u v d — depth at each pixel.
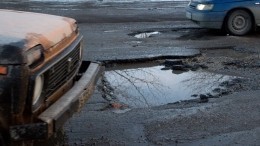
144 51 9.26
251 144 4.88
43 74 3.61
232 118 5.61
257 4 10.95
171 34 11.44
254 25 11.14
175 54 8.94
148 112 5.85
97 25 12.76
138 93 6.76
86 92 4.35
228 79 7.39
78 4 17.58
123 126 5.36
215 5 11.05
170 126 5.36
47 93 3.74
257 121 5.51
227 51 9.41
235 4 10.99
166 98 6.54
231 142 4.92
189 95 6.66
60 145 4.75
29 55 3.38
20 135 3.42
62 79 4.12
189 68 8.12
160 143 4.89
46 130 3.49
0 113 3.36
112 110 5.93
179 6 16.78
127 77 7.61
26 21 4.24
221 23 11.14
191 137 5.05
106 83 7.16
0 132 3.46
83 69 5.09
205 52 9.31
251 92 6.65
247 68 8.04
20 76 3.29
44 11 15.38
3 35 3.54
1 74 3.28
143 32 11.73
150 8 16.30
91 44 10.09
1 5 16.94
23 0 18.70
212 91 6.79
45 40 3.78
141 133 5.16
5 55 3.28
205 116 5.68
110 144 4.85
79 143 4.85
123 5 17.31
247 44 10.09
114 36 11.14
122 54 8.97
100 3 17.91
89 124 5.40
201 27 11.62
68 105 3.86
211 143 4.89
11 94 3.29
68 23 4.62
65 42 4.25
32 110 3.46
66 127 5.28
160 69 8.13
